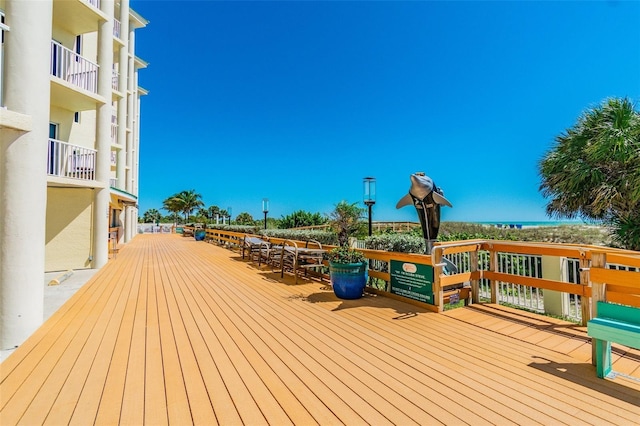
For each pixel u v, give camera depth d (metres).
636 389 2.29
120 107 15.87
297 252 6.71
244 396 2.25
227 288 6.18
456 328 3.71
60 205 9.07
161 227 35.09
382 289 5.68
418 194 5.07
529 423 1.89
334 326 3.85
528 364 2.73
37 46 3.65
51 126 9.73
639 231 5.31
